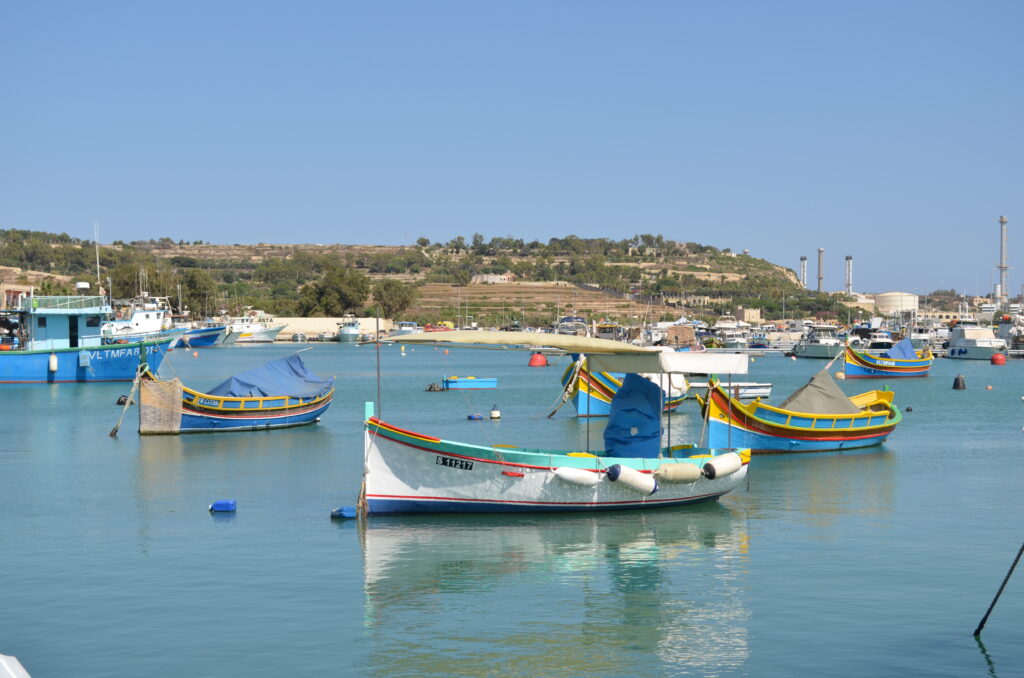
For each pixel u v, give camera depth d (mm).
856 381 124562
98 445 59594
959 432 67188
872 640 25875
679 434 66875
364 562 32656
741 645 25594
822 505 41594
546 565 32375
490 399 96562
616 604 28672
